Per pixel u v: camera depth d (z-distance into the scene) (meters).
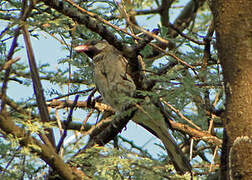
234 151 5.10
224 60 5.36
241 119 5.09
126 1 8.44
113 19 9.16
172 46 8.84
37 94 5.92
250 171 4.96
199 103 8.67
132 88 9.08
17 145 5.48
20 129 5.41
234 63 5.24
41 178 6.32
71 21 8.59
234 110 5.16
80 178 5.91
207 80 8.54
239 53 5.22
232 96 5.21
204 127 8.50
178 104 7.95
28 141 5.44
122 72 9.27
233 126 5.15
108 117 9.31
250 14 5.27
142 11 9.27
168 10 9.24
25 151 5.37
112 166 6.22
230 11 5.34
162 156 8.27
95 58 9.80
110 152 6.66
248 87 5.12
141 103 7.68
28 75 7.14
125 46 6.59
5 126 5.29
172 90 7.31
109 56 9.57
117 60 9.42
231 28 5.32
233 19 5.32
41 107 5.95
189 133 8.64
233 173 5.10
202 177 7.60
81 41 9.73
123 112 7.45
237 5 5.32
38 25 7.62
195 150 9.88
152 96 7.50
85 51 9.94
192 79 7.18
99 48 9.90
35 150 5.60
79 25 8.53
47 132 5.82
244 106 5.10
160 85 8.00
